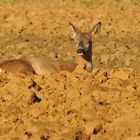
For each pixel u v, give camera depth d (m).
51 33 44.03
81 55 28.66
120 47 39.75
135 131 16.30
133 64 36.34
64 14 49.03
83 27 45.81
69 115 17.70
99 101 18.91
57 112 18.03
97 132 16.55
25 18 47.44
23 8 50.66
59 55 38.09
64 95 19.67
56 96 19.61
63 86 20.53
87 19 47.72
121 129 16.47
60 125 16.94
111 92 19.48
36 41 41.44
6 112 18.17
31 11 49.72
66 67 27.02
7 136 16.09
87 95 19.12
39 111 18.08
